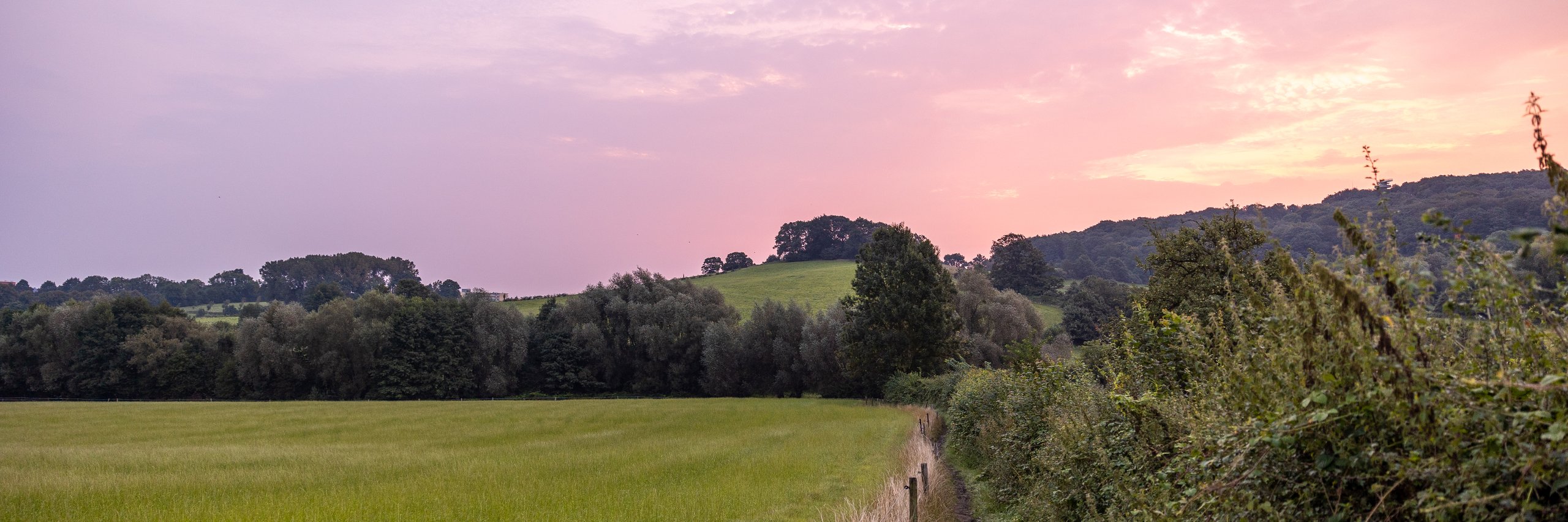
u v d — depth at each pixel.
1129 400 7.59
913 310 64.56
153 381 90.94
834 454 27.84
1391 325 3.93
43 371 89.81
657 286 98.94
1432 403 3.58
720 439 35.53
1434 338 4.20
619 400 81.25
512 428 45.94
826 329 83.12
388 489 20.73
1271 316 4.88
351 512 17.41
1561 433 2.99
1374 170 4.70
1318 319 4.29
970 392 23.86
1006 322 81.88
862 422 44.47
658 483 21.33
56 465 27.27
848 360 72.06
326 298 145.88
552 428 45.12
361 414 58.56
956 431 26.44
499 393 92.12
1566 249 2.81
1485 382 3.42
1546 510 3.16
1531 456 3.16
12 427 48.41
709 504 17.84
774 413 55.19
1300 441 4.30
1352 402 3.85
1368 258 4.36
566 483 21.39
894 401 63.22
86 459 29.14
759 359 89.31
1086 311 84.69
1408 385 3.73
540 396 93.19
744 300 126.62
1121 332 10.56
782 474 22.75
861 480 21.03
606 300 99.12
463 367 91.56
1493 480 3.35
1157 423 7.45
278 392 89.88
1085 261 157.88
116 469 26.02
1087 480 9.18
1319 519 4.27
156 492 20.67
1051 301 121.56
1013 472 14.50
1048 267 128.50
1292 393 4.34
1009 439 14.70
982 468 18.59
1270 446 4.34
